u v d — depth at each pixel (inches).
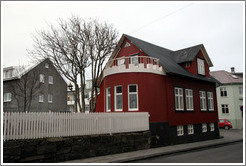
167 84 628.4
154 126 562.3
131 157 401.7
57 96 1414.9
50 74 1374.3
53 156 355.6
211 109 840.9
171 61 773.9
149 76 588.4
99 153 417.1
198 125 741.3
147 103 568.1
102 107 741.3
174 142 614.9
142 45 713.0
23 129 333.1
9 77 1176.2
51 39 621.9
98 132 429.1
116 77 604.4
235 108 1402.6
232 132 1069.1
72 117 394.0
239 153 450.9
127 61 598.9
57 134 369.7
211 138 792.3
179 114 651.5
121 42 737.6
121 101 594.2
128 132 491.5
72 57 639.1
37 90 1200.8
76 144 386.3
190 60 760.3
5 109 1113.4
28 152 330.3
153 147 540.7
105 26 665.6
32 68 1159.6
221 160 369.4
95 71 656.4
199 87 785.6
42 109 1269.7
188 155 446.3
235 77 1499.8
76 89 647.8
